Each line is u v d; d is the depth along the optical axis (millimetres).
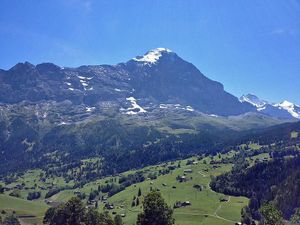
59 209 168375
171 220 116812
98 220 175750
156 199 116312
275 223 122750
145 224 113812
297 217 141125
